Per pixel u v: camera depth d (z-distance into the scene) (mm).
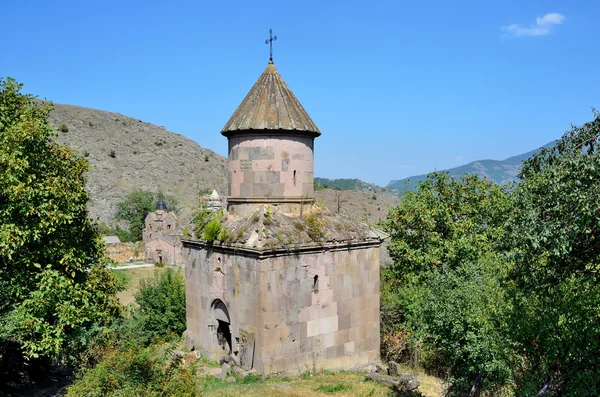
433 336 15711
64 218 15039
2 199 14516
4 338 14406
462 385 15398
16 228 13711
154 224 68375
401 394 13734
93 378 9680
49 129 15875
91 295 16000
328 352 15469
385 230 27016
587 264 8867
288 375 14461
